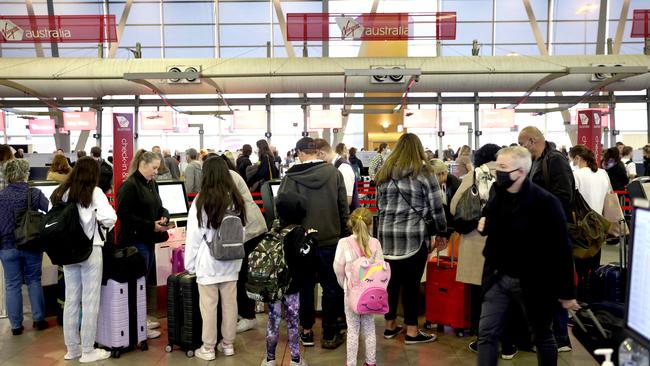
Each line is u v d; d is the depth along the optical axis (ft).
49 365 11.86
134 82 38.37
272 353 11.43
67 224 11.32
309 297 12.82
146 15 47.88
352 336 10.84
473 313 13.11
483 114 42.65
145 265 12.80
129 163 18.33
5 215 13.44
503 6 48.01
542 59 38.60
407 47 48.21
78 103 42.16
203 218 11.76
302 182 12.28
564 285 7.95
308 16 33.86
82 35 34.68
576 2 47.62
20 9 47.34
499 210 8.23
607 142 42.96
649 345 4.40
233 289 12.34
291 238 10.92
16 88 38.24
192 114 45.03
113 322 12.24
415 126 43.29
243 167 25.11
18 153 33.37
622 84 39.50
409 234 12.07
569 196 10.84
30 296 14.26
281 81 38.55
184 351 12.66
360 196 27.27
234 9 48.16
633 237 4.86
